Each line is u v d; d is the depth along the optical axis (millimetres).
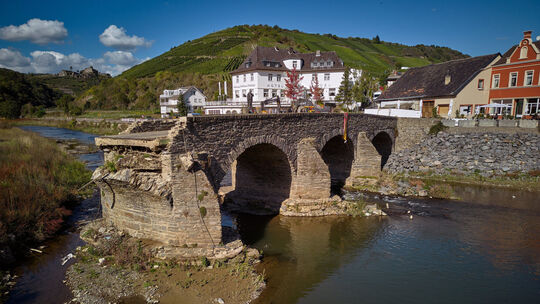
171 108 81375
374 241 18312
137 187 14477
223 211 23234
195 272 13758
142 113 90188
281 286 13617
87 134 68000
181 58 126500
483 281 14234
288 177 22750
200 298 12156
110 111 104312
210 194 14656
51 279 13242
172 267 13922
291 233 19359
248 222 21031
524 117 38250
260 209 23172
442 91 43188
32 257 15102
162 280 13078
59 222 18500
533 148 30828
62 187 22969
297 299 12781
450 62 47812
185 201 14414
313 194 22938
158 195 14000
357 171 30281
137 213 15438
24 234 16328
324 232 19547
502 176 29297
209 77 97688
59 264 14406
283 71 59312
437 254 16703
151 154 14586
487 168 30578
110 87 122188
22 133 46312
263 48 61562
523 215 21859
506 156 31016
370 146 30219
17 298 11992
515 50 39906
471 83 41938
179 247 14648
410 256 16531
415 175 32219
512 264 15633
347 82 57250
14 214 16656
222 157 16219
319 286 13789
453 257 16391
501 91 41719
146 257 14234
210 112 50531
